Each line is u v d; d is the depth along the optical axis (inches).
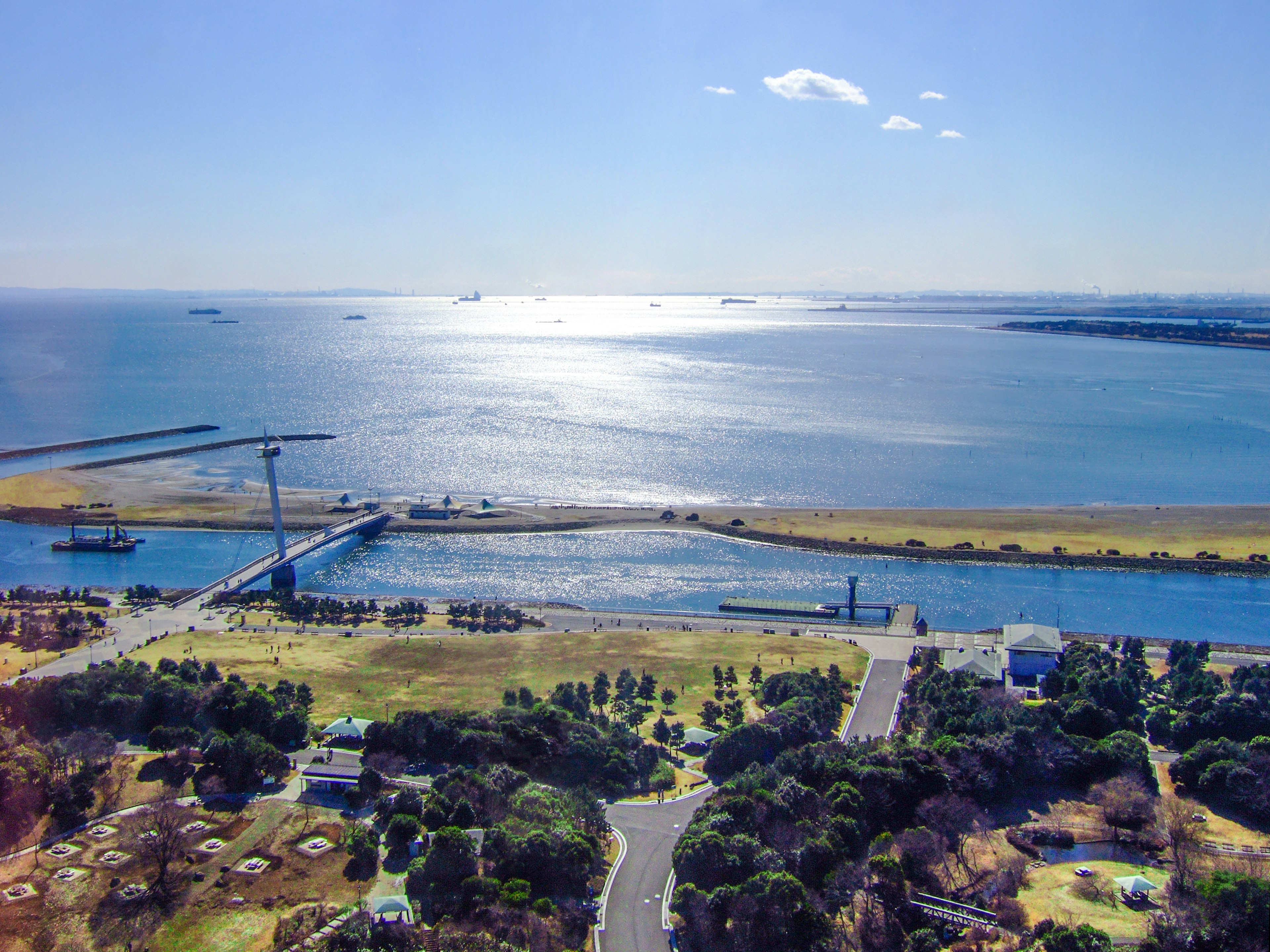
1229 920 3814.0
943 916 4215.1
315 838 4827.8
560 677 7406.5
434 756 5748.0
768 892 4106.8
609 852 4881.9
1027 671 7691.9
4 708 6107.3
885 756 5433.1
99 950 3949.3
